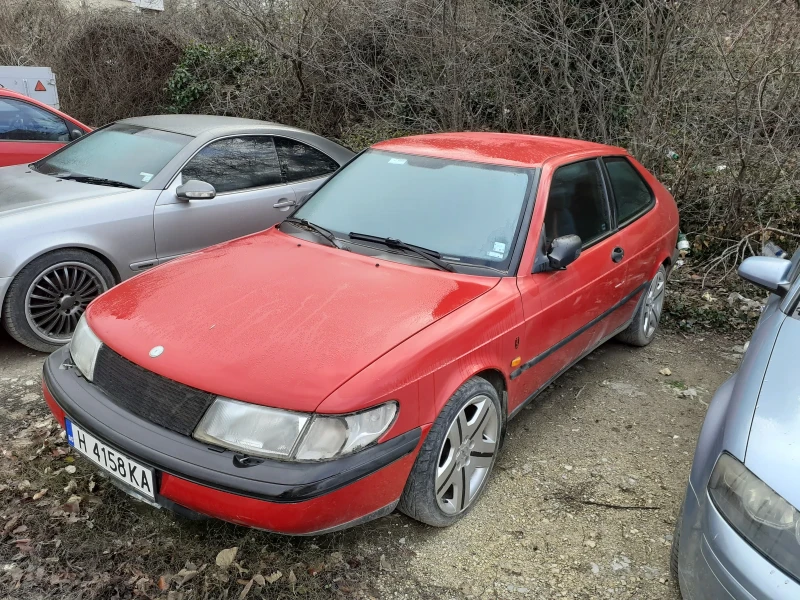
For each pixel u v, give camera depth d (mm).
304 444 2266
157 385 2461
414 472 2629
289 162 5695
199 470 2264
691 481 2361
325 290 2941
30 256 4133
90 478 3078
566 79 7461
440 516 2807
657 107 6652
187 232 4922
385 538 2846
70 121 7289
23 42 12781
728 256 6277
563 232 3568
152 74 12141
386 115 9672
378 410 2396
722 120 6398
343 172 4031
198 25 12188
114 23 12086
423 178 3711
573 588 2633
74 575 2547
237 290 2949
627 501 3188
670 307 5715
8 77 9086
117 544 2709
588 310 3750
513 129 8320
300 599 2492
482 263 3221
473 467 2982
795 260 3295
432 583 2619
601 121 7242
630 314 4539
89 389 2652
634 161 4758
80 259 4406
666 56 6559
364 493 2373
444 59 8312
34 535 2729
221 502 2260
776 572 1875
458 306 2885
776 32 6262
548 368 3547
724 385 2727
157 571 2584
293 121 10633
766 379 2369
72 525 2789
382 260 3273
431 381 2580
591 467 3449
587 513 3084
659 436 3789
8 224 4125
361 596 2531
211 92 11359
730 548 1982
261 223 5391
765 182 6320
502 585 2629
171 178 4887
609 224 4102
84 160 5316
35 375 4090
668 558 2818
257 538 2764
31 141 6973
